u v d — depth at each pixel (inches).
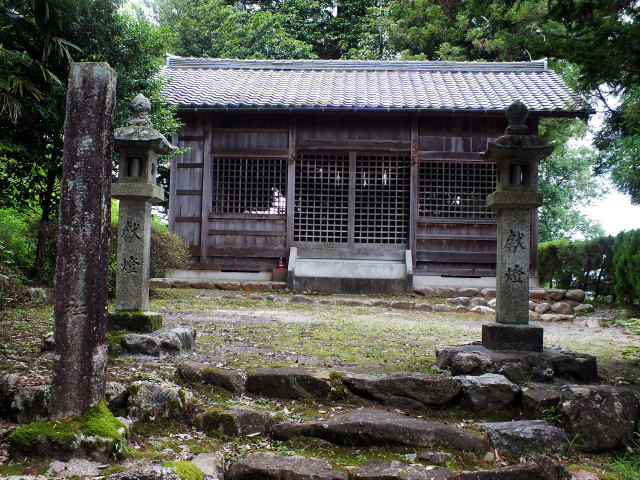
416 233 489.4
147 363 183.8
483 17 661.3
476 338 268.5
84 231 117.6
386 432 134.2
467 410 156.5
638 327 255.9
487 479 115.5
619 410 139.3
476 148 492.1
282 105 466.3
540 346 190.9
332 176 526.3
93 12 328.2
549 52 195.3
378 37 830.5
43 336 209.0
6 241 394.0
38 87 303.7
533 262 477.1
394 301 415.5
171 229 496.7
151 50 364.8
